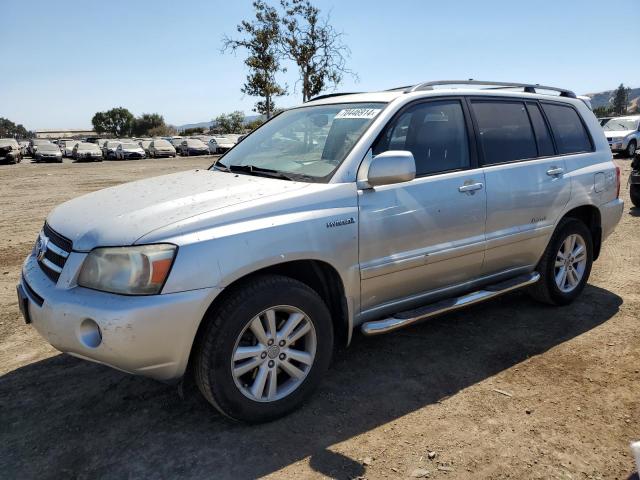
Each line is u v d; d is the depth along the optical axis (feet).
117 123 399.85
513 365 11.64
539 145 13.93
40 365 11.89
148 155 135.13
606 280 17.35
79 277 8.57
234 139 141.59
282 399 9.49
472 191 11.89
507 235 12.73
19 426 9.53
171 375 8.64
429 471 8.24
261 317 9.23
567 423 9.45
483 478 8.09
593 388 10.62
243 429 9.32
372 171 9.96
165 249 8.21
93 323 8.20
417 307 11.78
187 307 8.23
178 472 8.23
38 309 8.82
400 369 11.50
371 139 10.69
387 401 10.23
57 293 8.60
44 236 10.09
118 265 8.25
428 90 12.09
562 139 14.66
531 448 8.77
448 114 12.14
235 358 8.87
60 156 113.09
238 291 8.87
